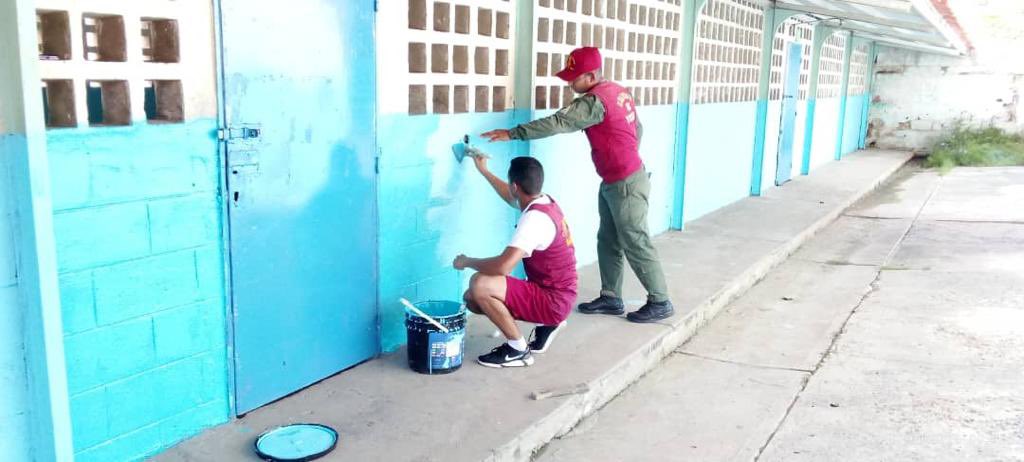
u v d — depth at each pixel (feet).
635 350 14.61
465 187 15.42
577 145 19.60
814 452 11.91
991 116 55.83
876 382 14.73
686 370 15.34
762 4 32.24
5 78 7.48
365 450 10.33
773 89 36.09
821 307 19.83
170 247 9.68
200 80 9.73
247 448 10.23
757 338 17.35
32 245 7.74
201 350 10.36
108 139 8.77
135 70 8.94
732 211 30.63
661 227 25.77
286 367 11.82
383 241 13.48
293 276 11.64
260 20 10.44
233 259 10.55
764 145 34.73
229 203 10.36
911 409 13.46
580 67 14.94
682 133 25.53
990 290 21.21
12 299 7.93
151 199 9.36
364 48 12.39
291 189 11.35
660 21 23.25
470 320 16.05
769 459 11.70
